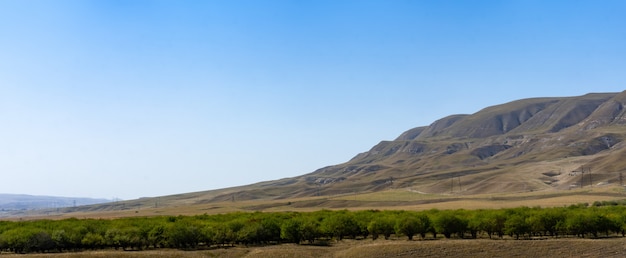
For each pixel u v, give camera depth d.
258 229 121.19
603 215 122.38
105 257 99.38
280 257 104.56
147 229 118.38
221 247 117.06
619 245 106.56
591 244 107.62
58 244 112.31
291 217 149.12
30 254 103.81
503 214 125.38
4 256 102.25
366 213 156.62
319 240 128.50
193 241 115.56
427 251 105.06
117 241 114.25
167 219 149.00
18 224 135.88
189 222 135.38
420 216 129.12
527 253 103.44
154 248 116.94
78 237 115.00
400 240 123.38
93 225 130.75
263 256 104.88
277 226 124.38
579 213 125.12
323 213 163.25
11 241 109.94
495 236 129.50
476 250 105.12
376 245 109.56
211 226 125.25
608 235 126.75
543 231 127.44
